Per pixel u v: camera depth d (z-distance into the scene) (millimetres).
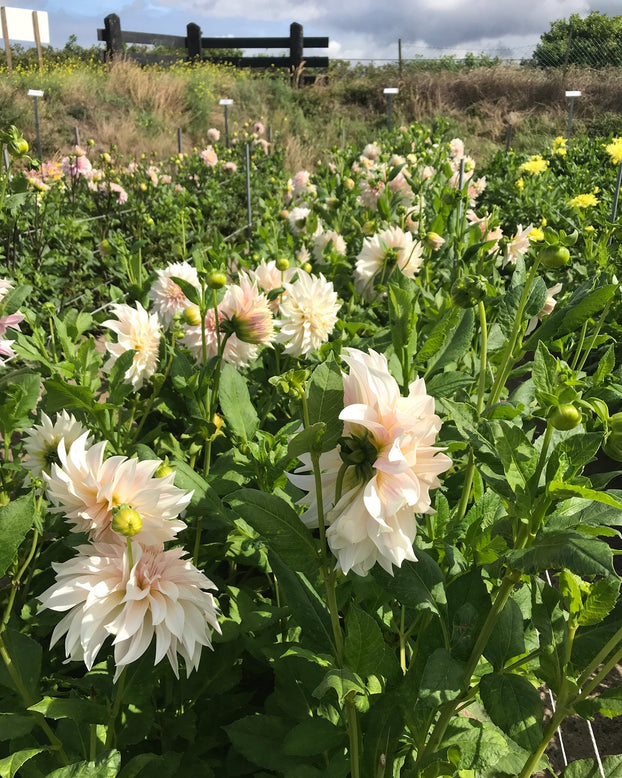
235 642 1038
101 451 733
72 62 11516
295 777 875
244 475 1116
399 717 797
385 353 1257
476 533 905
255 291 1232
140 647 712
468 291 994
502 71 11359
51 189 4008
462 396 1175
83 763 668
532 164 4574
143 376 1268
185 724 986
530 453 640
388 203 2627
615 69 11570
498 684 664
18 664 834
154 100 9781
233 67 13062
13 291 1162
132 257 1693
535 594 717
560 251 882
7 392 1052
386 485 584
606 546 568
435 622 809
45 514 1104
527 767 750
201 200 5016
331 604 723
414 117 10820
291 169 8203
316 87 11711
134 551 715
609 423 623
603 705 673
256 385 1550
